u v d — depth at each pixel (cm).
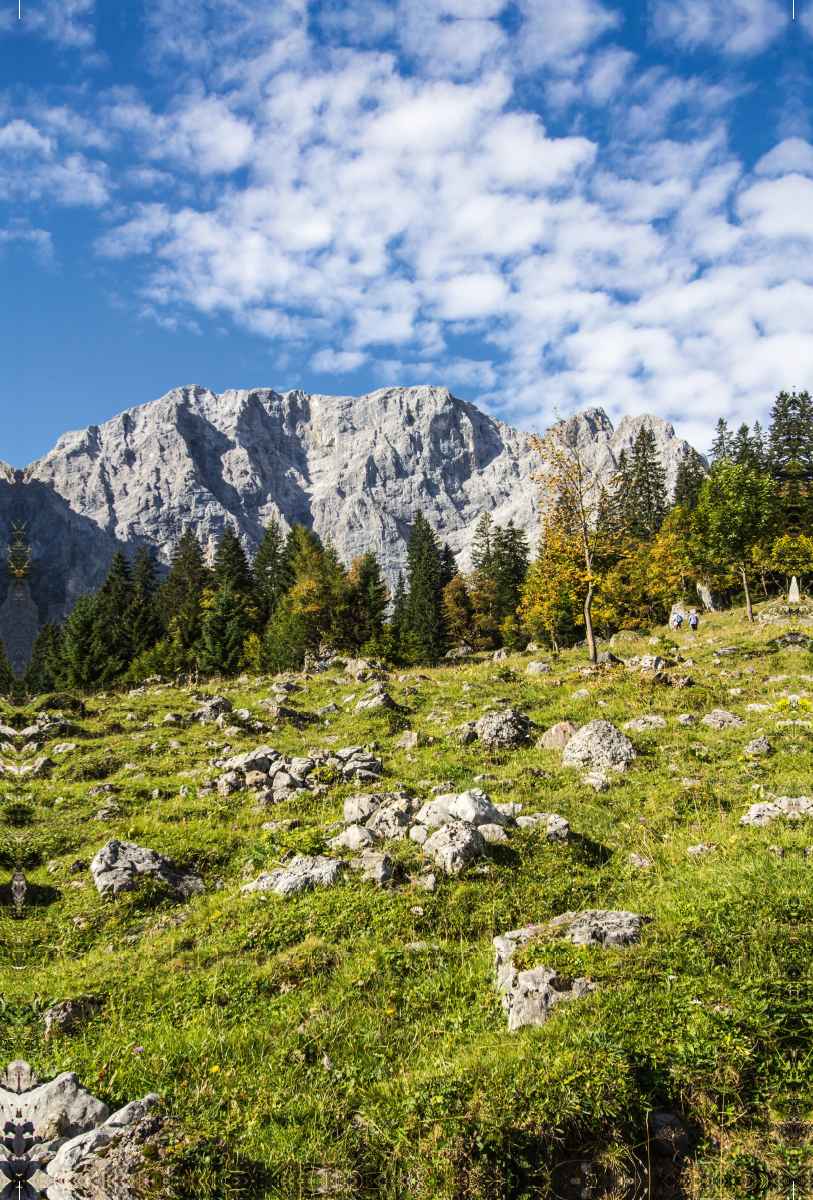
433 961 812
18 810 1717
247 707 2753
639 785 1409
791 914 723
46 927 1116
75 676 5425
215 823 1493
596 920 778
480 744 1867
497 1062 581
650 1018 598
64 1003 805
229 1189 483
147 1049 703
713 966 660
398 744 1956
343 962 834
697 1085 541
